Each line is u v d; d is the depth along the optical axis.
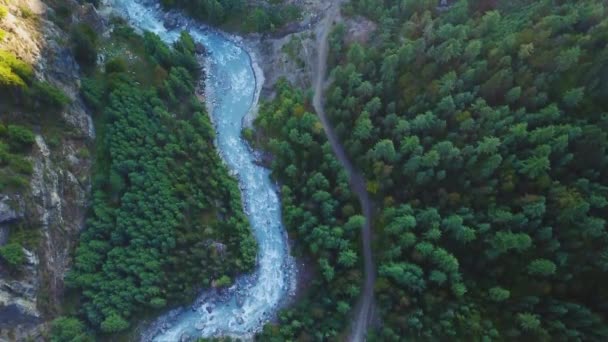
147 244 92.38
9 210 77.12
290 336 88.69
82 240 89.06
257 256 101.56
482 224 79.44
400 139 91.75
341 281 89.19
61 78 97.88
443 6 104.38
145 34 112.69
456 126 88.06
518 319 74.69
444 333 78.81
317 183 95.06
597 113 78.75
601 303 73.19
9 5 93.69
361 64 99.69
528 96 82.38
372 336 84.06
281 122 108.12
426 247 81.00
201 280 95.94
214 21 126.38
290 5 121.50
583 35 82.12
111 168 94.94
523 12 92.25
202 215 101.00
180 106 112.19
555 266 72.94
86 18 115.94
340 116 100.75
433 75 92.69
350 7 114.44
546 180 76.88
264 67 121.12
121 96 102.06
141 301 88.88
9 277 76.19
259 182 109.00
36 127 88.69
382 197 95.19
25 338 77.50
